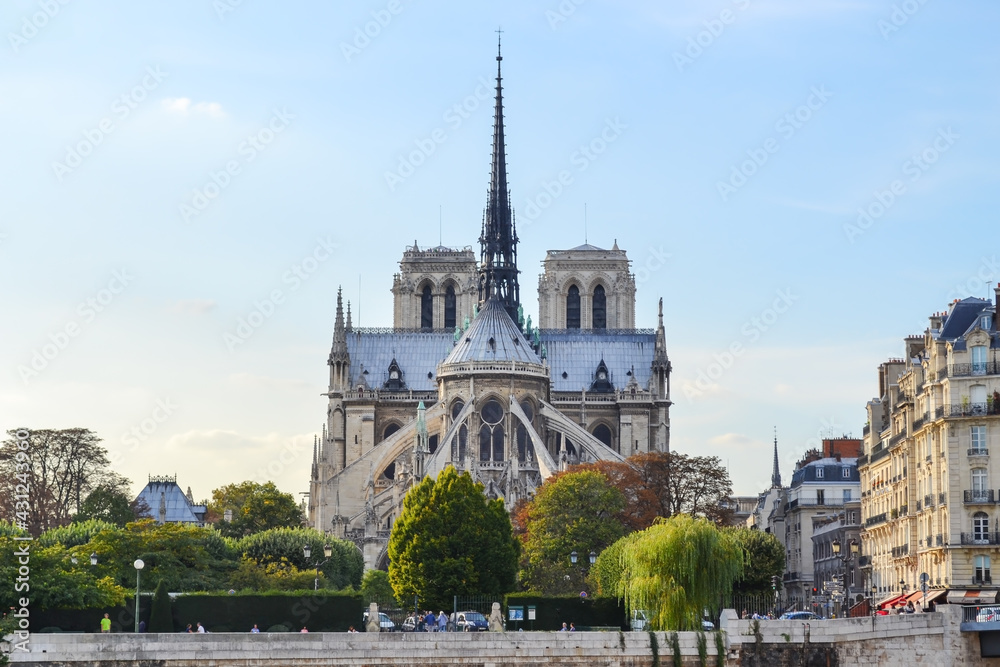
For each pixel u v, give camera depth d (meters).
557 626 136.38
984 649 115.25
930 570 140.38
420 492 171.00
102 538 164.25
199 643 103.12
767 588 181.75
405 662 105.62
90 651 101.81
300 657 104.12
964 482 135.00
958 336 145.38
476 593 164.75
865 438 176.62
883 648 114.69
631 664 109.62
